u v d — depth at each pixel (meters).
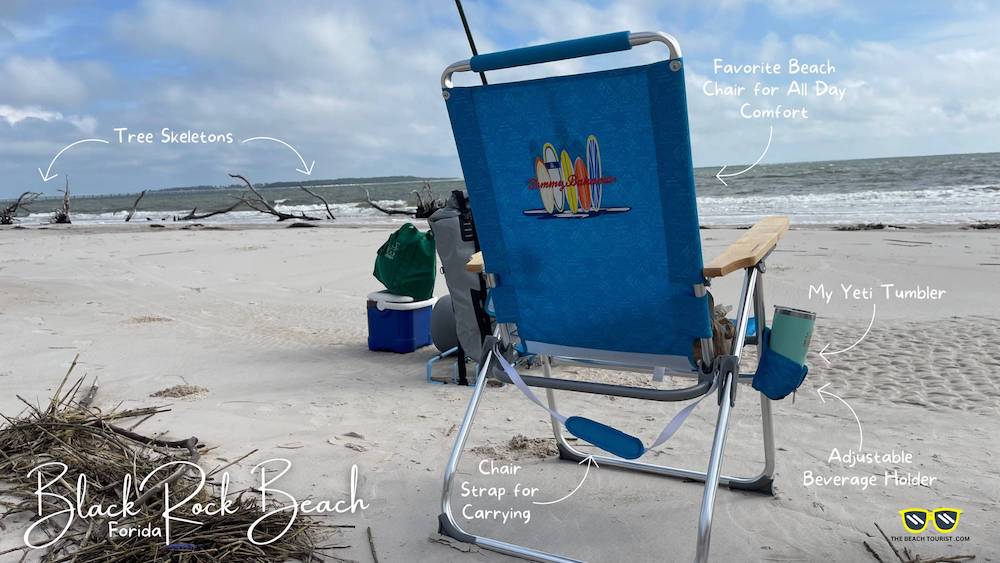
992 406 3.95
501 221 2.41
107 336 6.30
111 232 21.25
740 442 3.45
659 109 2.03
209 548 2.38
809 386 4.43
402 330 5.61
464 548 2.46
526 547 2.47
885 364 4.89
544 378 2.46
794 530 2.55
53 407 3.38
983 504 2.73
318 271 11.05
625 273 2.28
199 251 14.25
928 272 9.09
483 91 2.24
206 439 3.46
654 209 2.15
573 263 2.36
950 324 6.09
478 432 3.67
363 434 3.62
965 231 14.12
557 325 2.51
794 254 11.10
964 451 3.29
